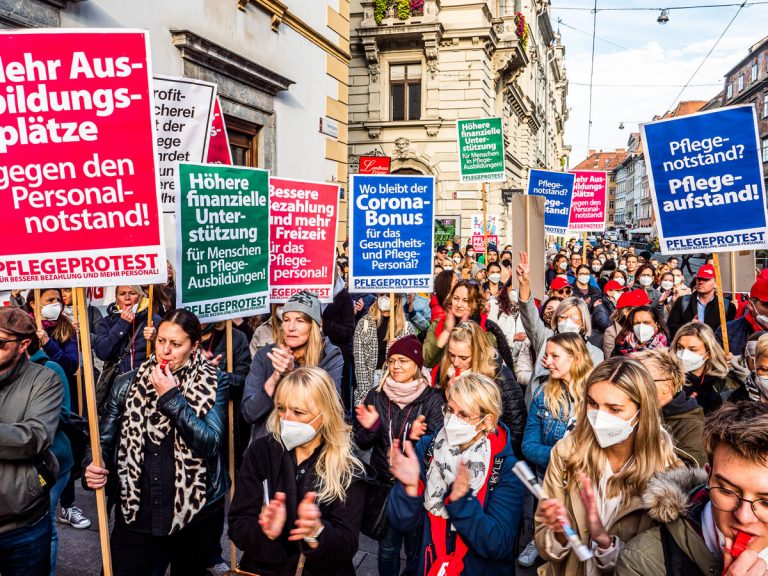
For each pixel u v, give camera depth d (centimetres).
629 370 221
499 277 848
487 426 255
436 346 462
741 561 146
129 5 687
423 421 287
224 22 858
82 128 294
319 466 243
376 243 525
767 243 441
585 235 1109
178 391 284
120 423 304
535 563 403
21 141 290
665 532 173
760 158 439
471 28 2206
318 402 241
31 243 293
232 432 393
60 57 290
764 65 5078
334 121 1219
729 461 147
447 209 2294
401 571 384
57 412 278
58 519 449
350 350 625
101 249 298
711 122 453
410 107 2322
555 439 327
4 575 273
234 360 455
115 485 302
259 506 248
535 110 3856
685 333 386
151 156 300
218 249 405
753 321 502
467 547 251
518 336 525
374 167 1248
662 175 473
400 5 2200
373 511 335
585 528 221
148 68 296
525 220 550
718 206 455
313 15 1127
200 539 303
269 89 968
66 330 457
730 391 409
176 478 289
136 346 443
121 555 291
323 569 239
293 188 490
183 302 385
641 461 218
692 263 3077
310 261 501
